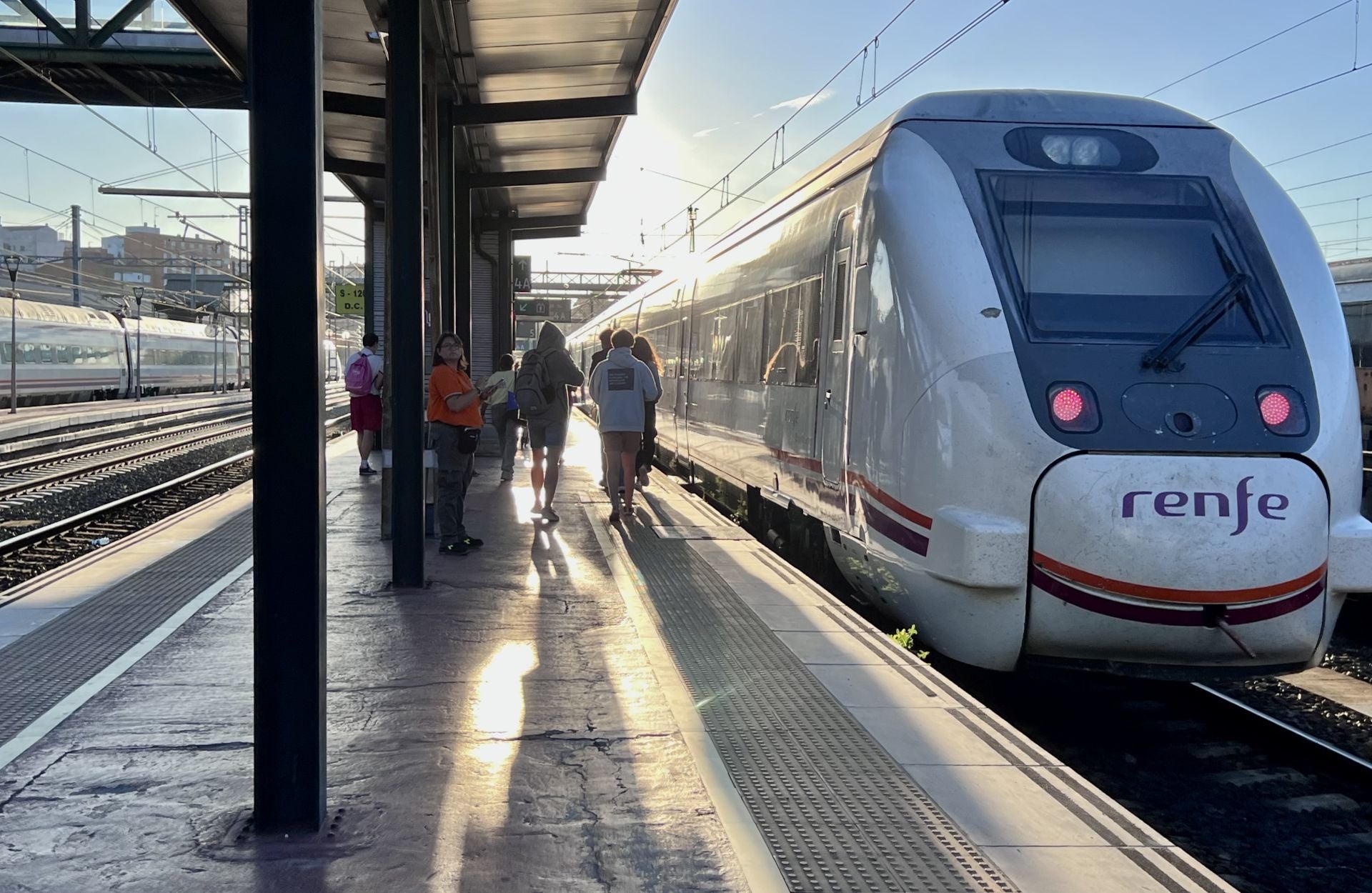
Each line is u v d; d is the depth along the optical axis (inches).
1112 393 216.1
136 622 246.1
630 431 401.4
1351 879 171.0
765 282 385.1
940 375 226.8
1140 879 127.2
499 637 233.8
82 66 720.3
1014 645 218.2
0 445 848.3
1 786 151.3
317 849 133.0
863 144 294.5
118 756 162.9
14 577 380.8
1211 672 216.2
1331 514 214.1
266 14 131.7
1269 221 242.1
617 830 139.1
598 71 474.3
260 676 136.4
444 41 424.2
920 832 139.3
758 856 132.1
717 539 363.6
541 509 400.2
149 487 666.2
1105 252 235.3
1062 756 225.1
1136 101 266.4
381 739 171.0
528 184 630.5
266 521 135.4
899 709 189.6
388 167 287.9
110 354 1622.8
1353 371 228.8
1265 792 206.2
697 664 216.7
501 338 794.2
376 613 254.4
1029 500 212.8
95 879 124.8
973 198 240.8
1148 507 207.0
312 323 134.3
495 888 124.0
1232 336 224.8
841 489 279.4
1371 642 332.2
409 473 280.4
